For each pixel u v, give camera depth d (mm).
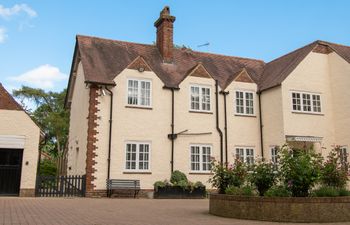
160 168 21359
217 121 23266
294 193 11328
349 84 22734
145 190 20734
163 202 17141
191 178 22031
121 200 17906
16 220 9594
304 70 23672
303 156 11766
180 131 22281
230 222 10258
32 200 16297
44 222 9352
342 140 22984
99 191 19734
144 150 21234
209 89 23703
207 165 22562
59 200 16797
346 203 10898
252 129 24172
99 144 20125
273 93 23547
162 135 21781
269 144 23531
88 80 20062
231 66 26734
